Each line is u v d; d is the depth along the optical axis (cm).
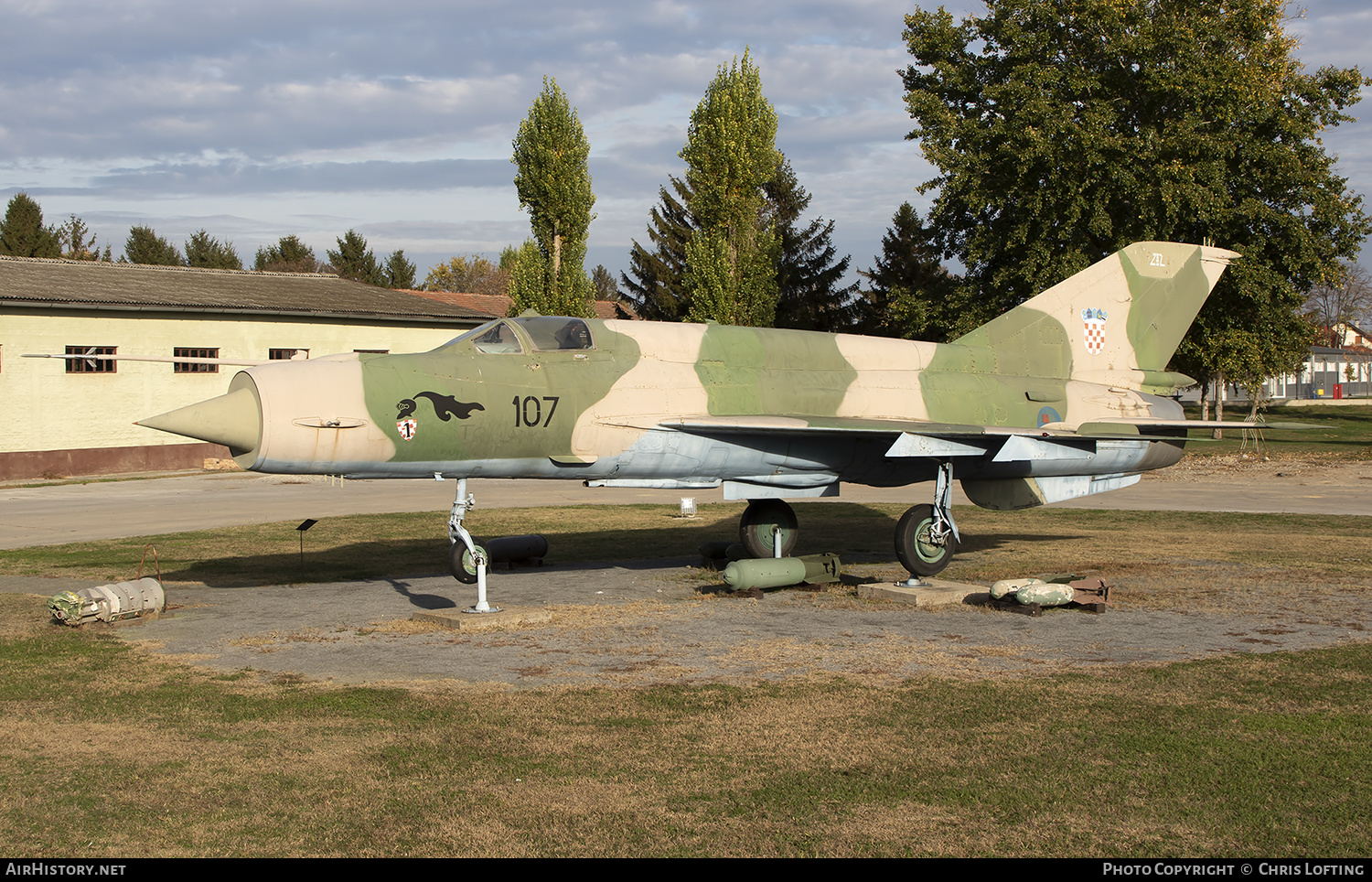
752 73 4097
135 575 1510
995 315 3578
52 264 3869
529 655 991
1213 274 1770
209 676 912
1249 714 782
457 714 790
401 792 631
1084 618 1160
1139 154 3222
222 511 2431
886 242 6706
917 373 1521
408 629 1112
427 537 1942
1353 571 1492
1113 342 1702
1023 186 3394
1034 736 733
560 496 2809
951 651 999
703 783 645
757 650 1009
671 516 2277
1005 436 1373
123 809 608
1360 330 12631
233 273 4359
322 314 3941
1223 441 4897
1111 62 3406
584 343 1318
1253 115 3341
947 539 1375
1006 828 578
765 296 4169
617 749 707
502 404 1211
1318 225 3434
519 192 4219
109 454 3488
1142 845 555
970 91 3588
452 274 12594
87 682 893
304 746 717
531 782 646
